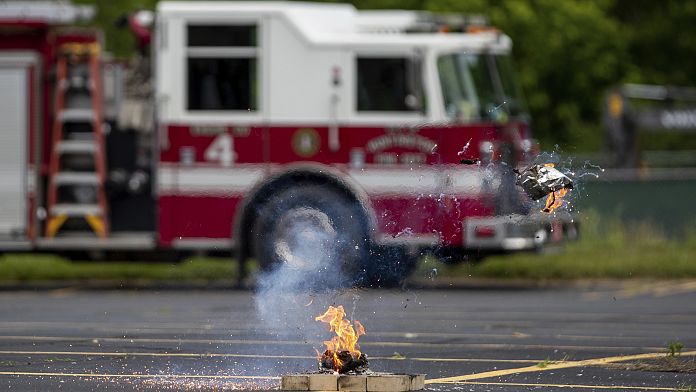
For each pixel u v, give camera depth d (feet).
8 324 83.71
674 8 277.03
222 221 113.91
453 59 114.93
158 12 115.44
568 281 126.52
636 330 81.66
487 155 107.86
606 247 147.23
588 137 236.22
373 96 114.52
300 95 114.62
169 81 115.14
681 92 227.61
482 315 91.25
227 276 126.00
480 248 104.68
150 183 118.52
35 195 118.52
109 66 119.65
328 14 116.37
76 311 93.45
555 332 80.07
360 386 52.13
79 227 118.93
